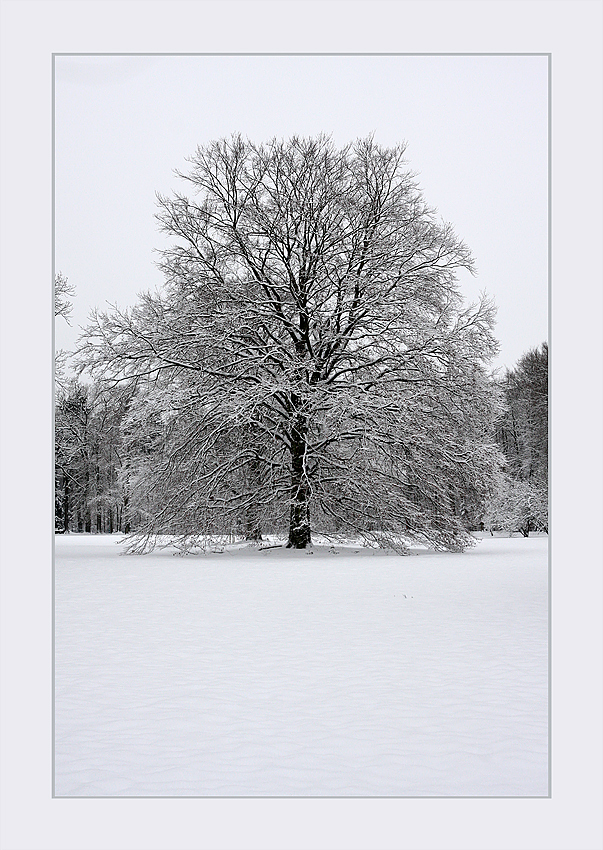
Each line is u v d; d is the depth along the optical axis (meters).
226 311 28.03
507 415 52.69
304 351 27.88
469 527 30.64
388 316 27.25
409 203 29.67
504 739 6.18
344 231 28.62
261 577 18.50
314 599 14.24
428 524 28.20
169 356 27.77
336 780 5.43
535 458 51.88
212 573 19.69
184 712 6.92
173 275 29.00
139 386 28.30
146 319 28.48
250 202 29.11
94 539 43.44
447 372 27.86
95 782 5.41
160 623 11.64
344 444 28.45
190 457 27.59
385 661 8.91
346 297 28.48
